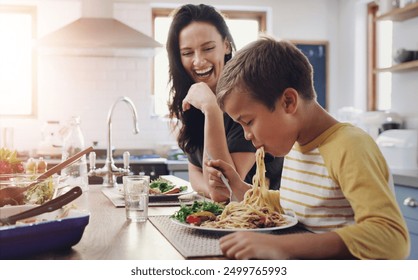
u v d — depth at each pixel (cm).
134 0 517
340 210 123
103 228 130
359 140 113
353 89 537
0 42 505
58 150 458
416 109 389
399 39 408
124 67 515
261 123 120
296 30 555
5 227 96
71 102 507
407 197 288
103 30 429
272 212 129
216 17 212
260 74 117
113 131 515
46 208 107
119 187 207
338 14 563
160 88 538
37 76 506
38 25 503
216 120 190
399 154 345
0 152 185
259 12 559
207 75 213
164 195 180
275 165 191
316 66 561
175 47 217
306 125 125
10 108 509
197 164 225
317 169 126
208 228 116
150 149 514
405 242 99
